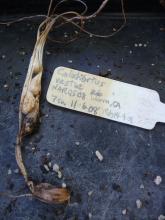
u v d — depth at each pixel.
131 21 0.14
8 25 0.13
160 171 0.12
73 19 0.13
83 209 0.11
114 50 0.13
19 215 0.11
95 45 0.13
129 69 0.13
